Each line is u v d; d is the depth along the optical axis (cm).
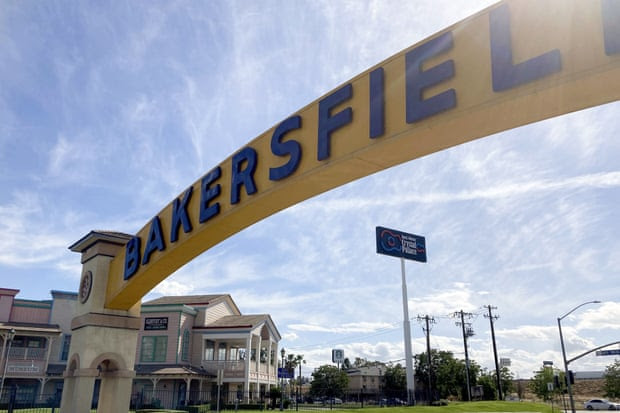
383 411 3156
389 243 4488
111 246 1856
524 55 699
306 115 1027
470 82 754
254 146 1154
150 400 3300
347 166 941
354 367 9688
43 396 3378
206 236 1321
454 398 7019
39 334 3503
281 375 3991
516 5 723
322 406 3956
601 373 10875
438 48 805
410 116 816
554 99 693
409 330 4119
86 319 1750
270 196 1088
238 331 3781
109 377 1770
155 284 1644
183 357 3722
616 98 678
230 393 3716
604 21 629
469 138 826
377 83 884
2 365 3303
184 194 1405
